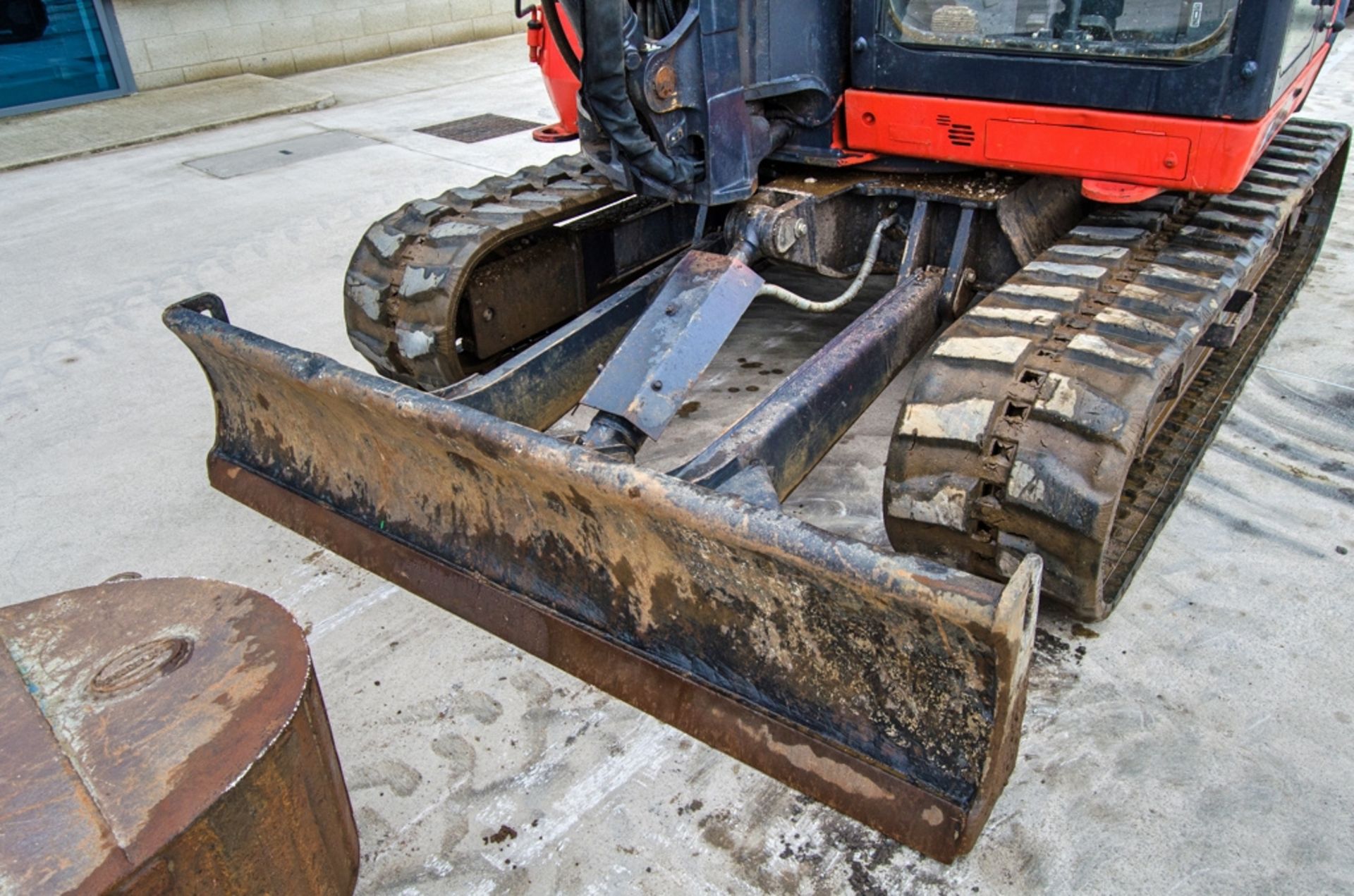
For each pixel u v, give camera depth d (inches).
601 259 175.6
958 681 82.0
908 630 81.4
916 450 103.9
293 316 210.8
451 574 117.6
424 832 97.7
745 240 132.8
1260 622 117.2
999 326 109.3
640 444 117.6
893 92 133.5
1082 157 122.5
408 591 125.4
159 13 413.7
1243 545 130.3
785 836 95.3
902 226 146.3
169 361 196.4
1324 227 204.8
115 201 291.3
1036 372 102.0
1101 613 109.1
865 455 151.5
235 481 141.6
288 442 133.9
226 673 78.3
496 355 160.6
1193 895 87.4
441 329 145.3
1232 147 112.6
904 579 75.9
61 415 177.3
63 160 334.0
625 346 118.1
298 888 81.7
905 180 142.4
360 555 125.7
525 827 97.7
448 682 115.1
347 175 304.5
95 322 213.5
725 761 103.8
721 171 129.8
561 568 107.7
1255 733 103.0
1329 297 198.2
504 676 115.6
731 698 97.5
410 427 106.3
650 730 107.9
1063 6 117.2
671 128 124.1
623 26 112.9
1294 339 182.2
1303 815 94.2
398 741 107.7
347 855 90.4
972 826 83.9
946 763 86.0
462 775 103.5
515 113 372.5
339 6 462.0
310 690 79.7
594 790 101.2
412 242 152.0
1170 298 112.7
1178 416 148.7
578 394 142.9
